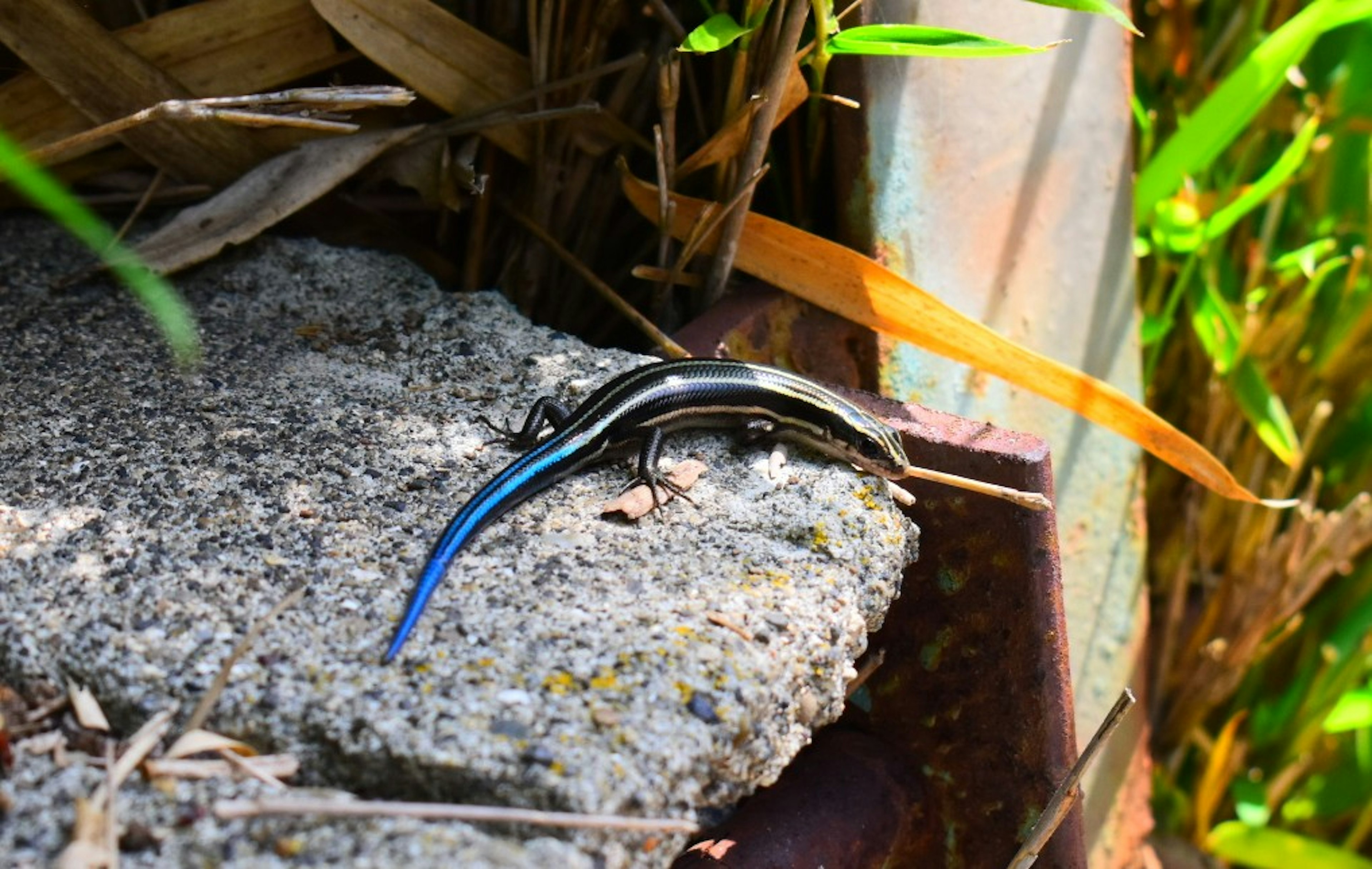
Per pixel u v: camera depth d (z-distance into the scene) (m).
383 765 0.41
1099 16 0.63
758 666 0.43
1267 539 0.68
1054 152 0.62
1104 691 0.65
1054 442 0.63
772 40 0.54
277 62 0.57
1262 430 0.67
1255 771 0.72
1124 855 0.66
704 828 0.47
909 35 0.52
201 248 0.56
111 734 0.42
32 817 0.40
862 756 0.52
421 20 0.56
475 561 0.46
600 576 0.45
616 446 0.50
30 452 0.49
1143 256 0.68
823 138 0.58
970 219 0.60
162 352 0.53
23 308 0.55
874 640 0.53
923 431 0.51
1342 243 0.71
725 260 0.57
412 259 0.60
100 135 0.49
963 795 0.52
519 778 0.40
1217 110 0.62
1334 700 0.70
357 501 0.48
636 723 0.41
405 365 0.54
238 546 0.46
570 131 0.58
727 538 0.47
